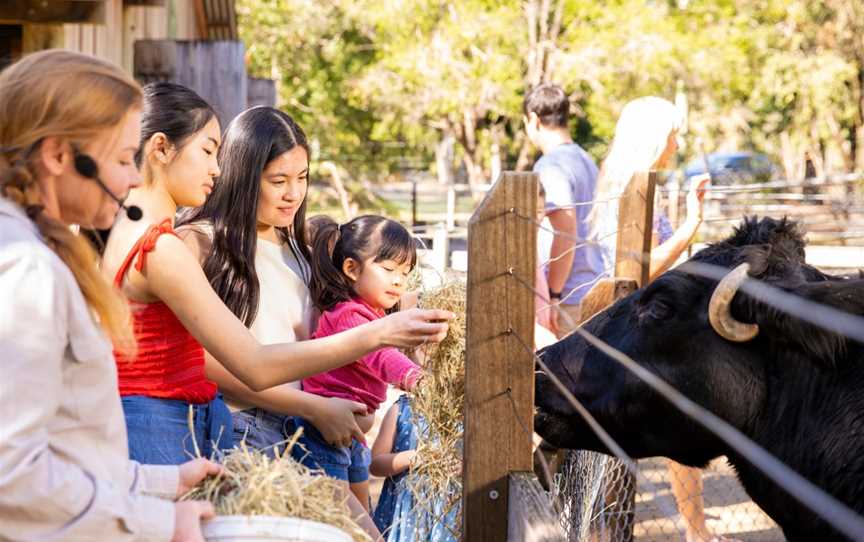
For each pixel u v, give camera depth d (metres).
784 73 28.98
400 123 31.38
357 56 33.31
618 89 28.69
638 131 5.61
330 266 3.69
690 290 3.45
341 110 34.03
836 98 28.75
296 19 31.55
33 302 1.98
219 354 2.84
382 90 30.09
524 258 2.83
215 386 3.09
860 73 29.08
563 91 6.41
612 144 5.75
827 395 3.20
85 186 2.13
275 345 2.88
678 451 3.56
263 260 3.61
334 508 2.40
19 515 1.95
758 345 3.35
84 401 2.09
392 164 36.25
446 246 9.17
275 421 3.56
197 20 14.51
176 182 3.01
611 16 28.64
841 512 2.87
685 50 27.95
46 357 1.98
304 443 3.57
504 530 2.87
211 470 2.37
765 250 3.41
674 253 5.14
